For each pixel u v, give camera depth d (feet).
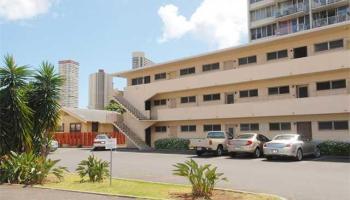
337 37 96.99
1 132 50.72
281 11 172.96
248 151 87.61
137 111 143.33
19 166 47.67
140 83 148.97
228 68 121.60
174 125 135.54
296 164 71.15
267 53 111.75
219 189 40.98
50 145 56.59
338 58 92.89
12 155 50.03
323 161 76.64
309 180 49.57
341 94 93.81
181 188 42.01
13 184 46.50
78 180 49.70
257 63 113.80
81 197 37.96
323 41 99.71
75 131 174.40
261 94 111.55
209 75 121.39
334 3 155.74
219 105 118.11
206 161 80.43
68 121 176.45
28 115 53.01
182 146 124.67
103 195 39.06
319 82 99.40
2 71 51.60
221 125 120.88
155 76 143.74
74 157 99.81
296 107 99.91
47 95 54.54
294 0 170.50
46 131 55.11
